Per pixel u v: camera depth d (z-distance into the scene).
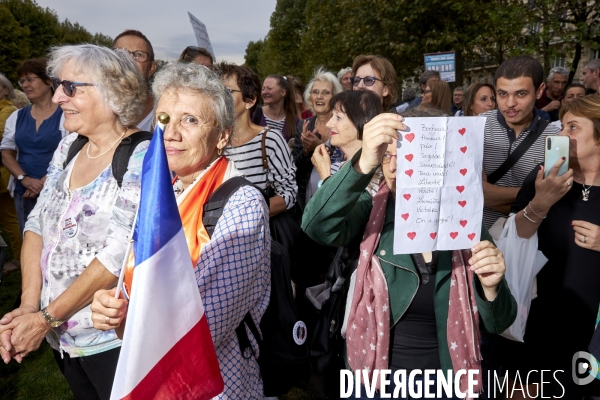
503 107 3.12
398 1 14.84
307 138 4.01
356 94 2.80
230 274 1.60
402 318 1.96
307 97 4.67
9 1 32.69
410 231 1.67
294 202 3.43
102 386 2.02
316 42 26.00
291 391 3.57
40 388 3.64
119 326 1.65
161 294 1.37
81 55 1.99
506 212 3.11
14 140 4.95
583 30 10.21
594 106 2.28
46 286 2.04
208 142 1.73
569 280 2.35
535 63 3.05
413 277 1.92
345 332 2.05
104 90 1.99
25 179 4.84
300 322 2.02
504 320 1.89
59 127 4.84
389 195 1.99
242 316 1.70
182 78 1.73
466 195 1.70
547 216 2.41
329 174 2.88
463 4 13.68
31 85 4.75
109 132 2.08
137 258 1.37
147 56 3.66
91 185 2.00
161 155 1.38
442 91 4.77
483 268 1.69
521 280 2.35
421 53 15.37
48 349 4.16
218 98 1.75
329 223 1.83
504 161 3.24
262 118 5.60
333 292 2.15
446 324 1.90
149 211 1.37
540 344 2.47
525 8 10.71
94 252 1.97
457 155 1.68
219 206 1.69
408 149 1.63
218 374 1.50
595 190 2.34
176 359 1.41
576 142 2.31
